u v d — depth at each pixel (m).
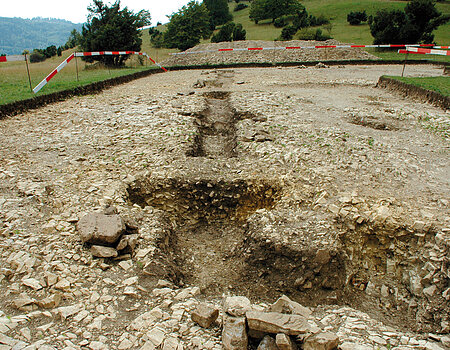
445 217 3.73
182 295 2.91
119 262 3.20
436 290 3.08
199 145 6.44
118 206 4.05
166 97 9.93
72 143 5.96
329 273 3.35
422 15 24.30
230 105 9.12
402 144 6.12
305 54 21.97
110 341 2.37
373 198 4.18
